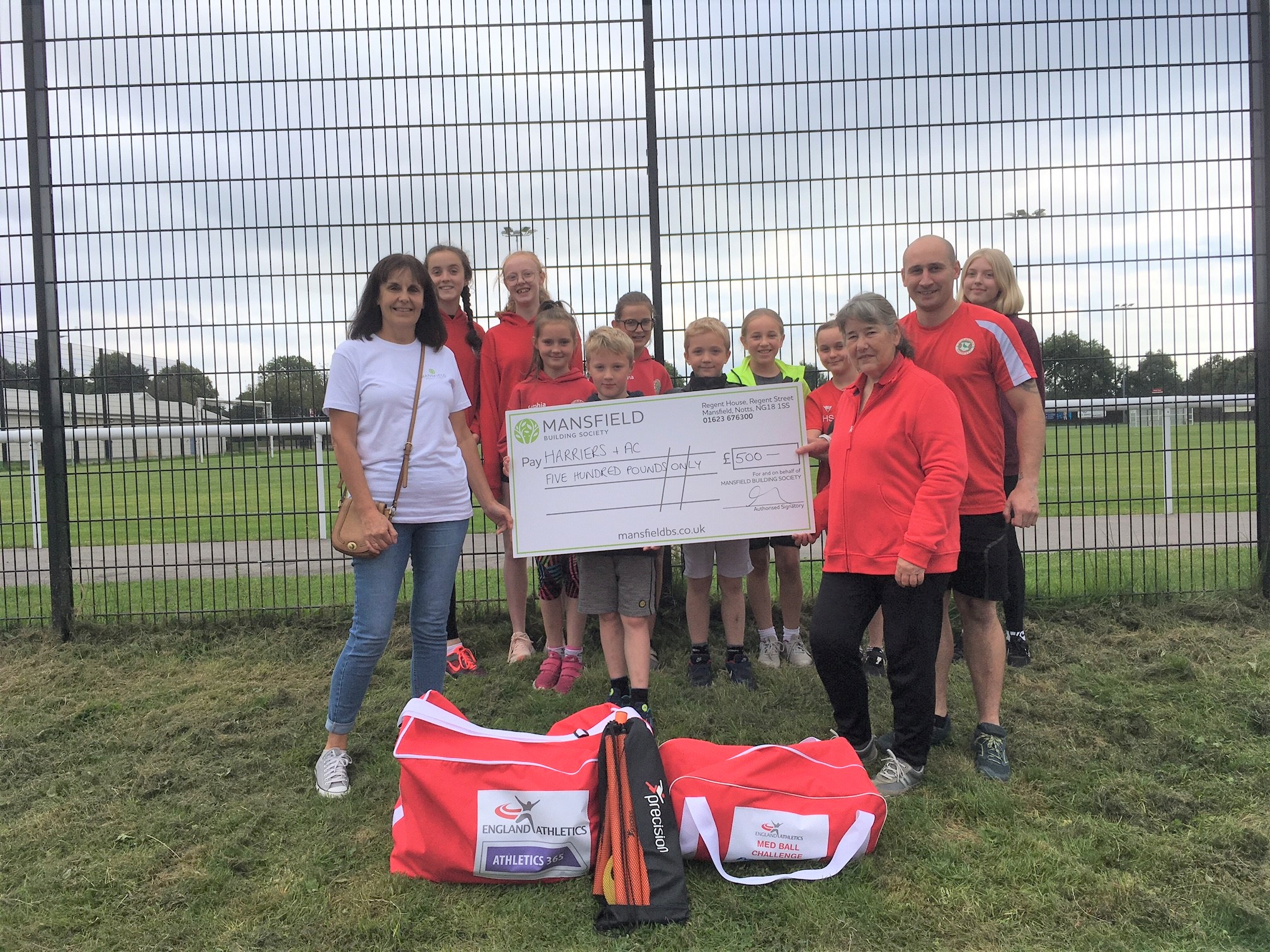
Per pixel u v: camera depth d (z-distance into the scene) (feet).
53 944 7.11
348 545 9.64
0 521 16.83
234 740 11.25
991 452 10.13
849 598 9.61
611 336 12.00
